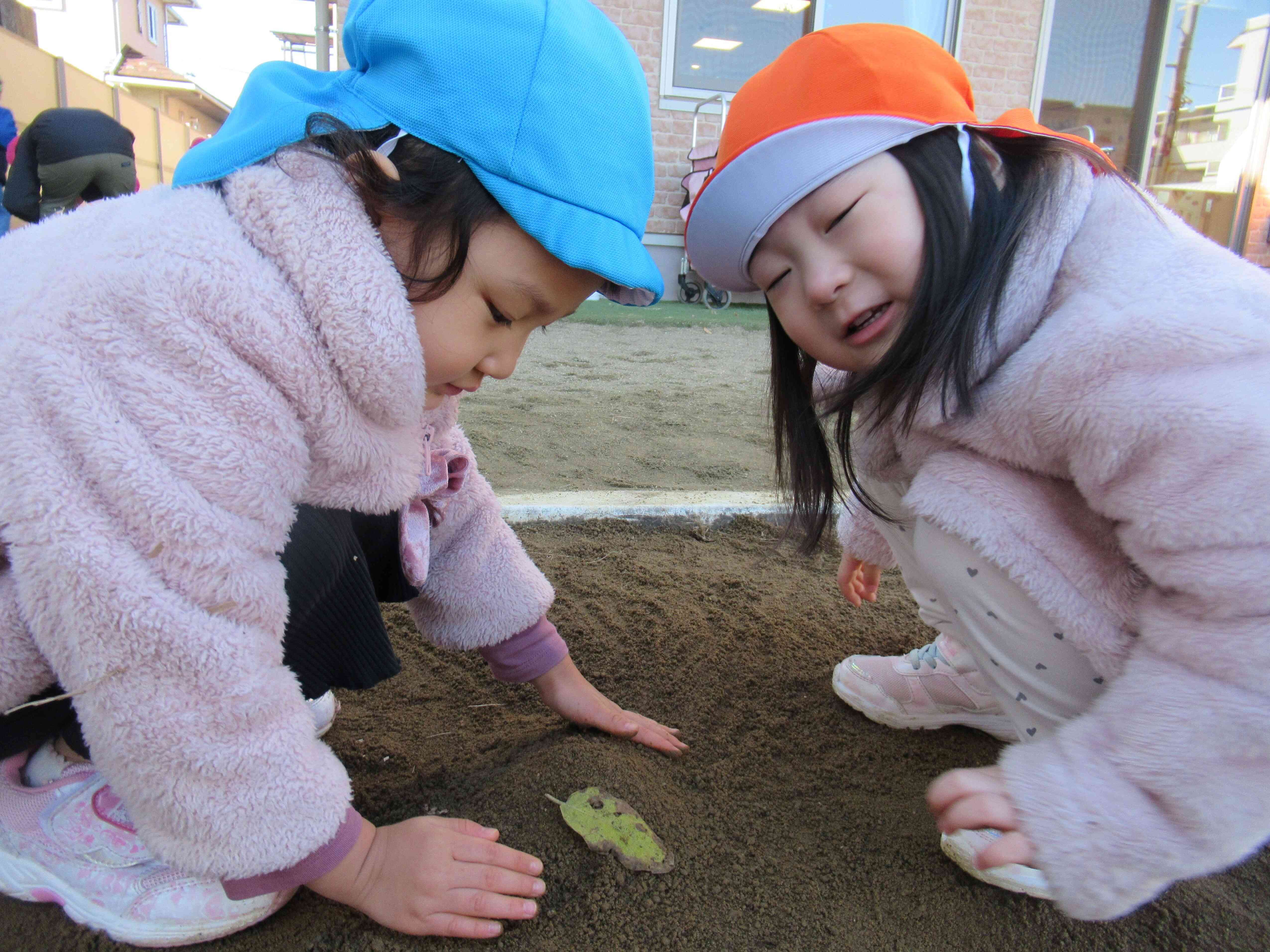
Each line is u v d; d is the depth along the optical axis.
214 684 0.80
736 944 0.94
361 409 0.89
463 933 0.92
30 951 0.94
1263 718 0.77
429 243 0.82
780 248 1.02
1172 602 0.85
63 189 4.89
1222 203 8.71
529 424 3.21
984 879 1.04
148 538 0.77
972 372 0.94
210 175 0.84
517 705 1.40
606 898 0.99
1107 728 0.84
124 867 0.96
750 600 1.78
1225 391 0.79
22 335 0.77
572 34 0.84
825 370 1.39
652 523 2.14
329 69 5.82
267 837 0.85
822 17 7.19
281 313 0.81
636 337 5.84
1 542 0.78
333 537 1.01
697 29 7.18
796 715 1.40
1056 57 7.52
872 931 0.97
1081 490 0.92
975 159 0.96
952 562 1.04
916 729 1.36
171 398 0.77
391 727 1.33
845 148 0.95
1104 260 0.91
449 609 1.29
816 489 1.28
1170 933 0.99
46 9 21.23
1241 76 8.38
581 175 0.83
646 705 1.41
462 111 0.81
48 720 0.94
